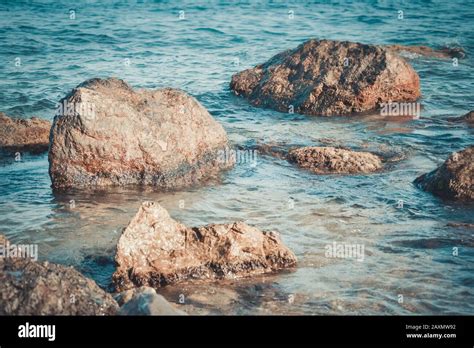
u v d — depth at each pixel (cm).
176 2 3494
